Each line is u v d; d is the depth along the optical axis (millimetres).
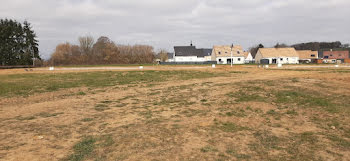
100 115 7684
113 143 5203
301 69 30609
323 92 10938
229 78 18812
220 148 5008
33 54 53875
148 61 68938
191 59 69750
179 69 32062
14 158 4398
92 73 25375
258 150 4945
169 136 5680
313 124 6762
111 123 6766
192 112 8094
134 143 5207
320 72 24266
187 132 5984
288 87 12234
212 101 9859
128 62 65875
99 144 5141
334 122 6855
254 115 7699
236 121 7027
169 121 6973
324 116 7449
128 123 6762
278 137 5734
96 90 13500
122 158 4449
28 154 4594
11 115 7668
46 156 4512
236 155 4672
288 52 67875
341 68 33062
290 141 5477
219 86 13711
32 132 5922
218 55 66062
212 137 5664
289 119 7250
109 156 4535
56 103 9734
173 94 11805
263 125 6676
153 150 4836
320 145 5238
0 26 49625
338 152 4879
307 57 78250
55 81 17953
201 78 19516
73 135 5730
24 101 10180
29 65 50688
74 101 10188
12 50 50781
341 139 5586
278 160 4484
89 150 4812
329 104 8758
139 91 13039
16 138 5480
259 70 28859
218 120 7113
